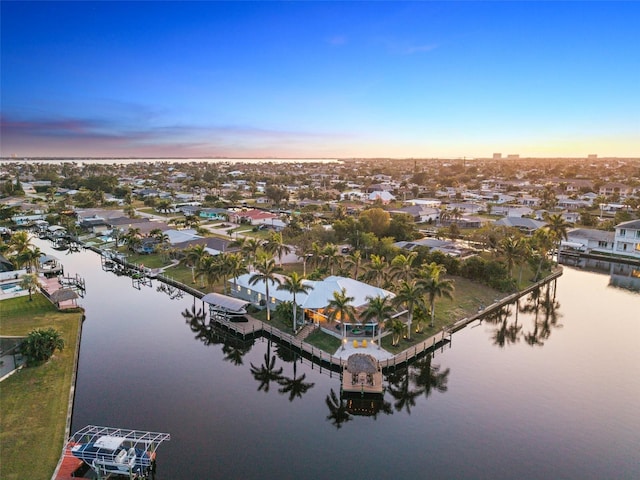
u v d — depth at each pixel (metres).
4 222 152.38
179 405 47.78
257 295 76.81
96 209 171.00
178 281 92.12
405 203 196.75
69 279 93.88
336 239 117.19
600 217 167.00
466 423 45.44
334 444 41.84
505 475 37.94
